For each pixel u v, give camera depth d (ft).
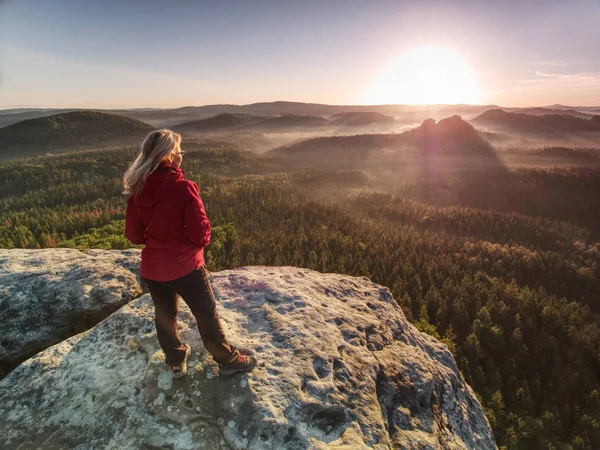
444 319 176.55
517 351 159.94
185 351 13.29
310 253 223.10
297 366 14.44
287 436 12.01
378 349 17.98
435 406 17.28
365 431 13.30
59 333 22.63
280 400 12.81
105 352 15.28
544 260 288.10
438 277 225.97
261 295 18.86
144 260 11.40
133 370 14.15
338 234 284.61
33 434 12.67
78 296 23.47
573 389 147.84
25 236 251.60
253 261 190.49
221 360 12.91
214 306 12.37
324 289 21.57
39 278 24.86
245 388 12.98
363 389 14.90
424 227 434.30
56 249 30.66
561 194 639.76
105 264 26.89
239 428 12.07
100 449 11.99
